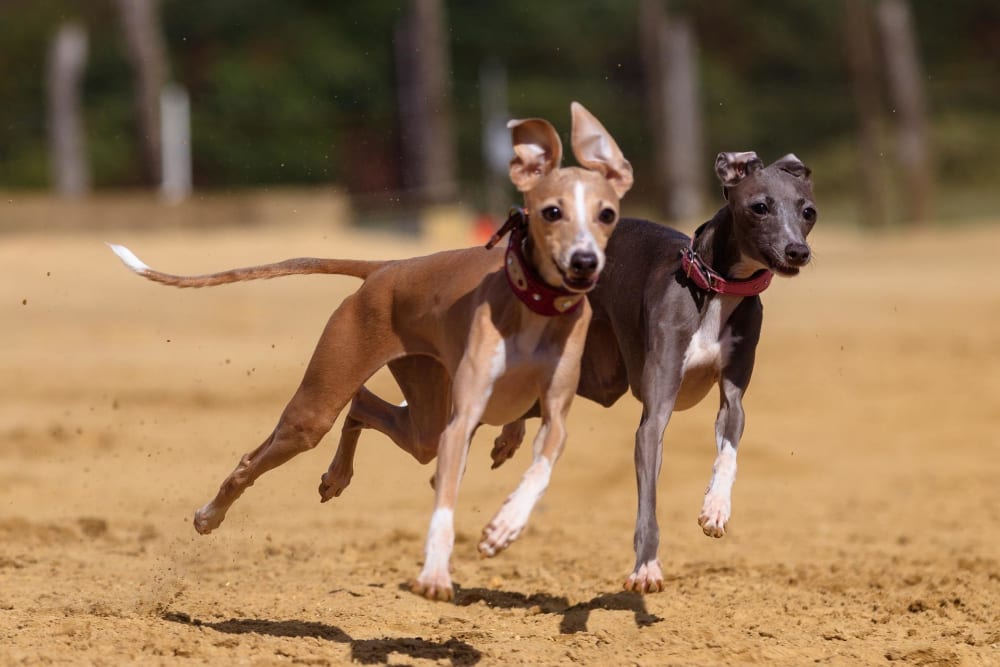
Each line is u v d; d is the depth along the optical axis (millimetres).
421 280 7805
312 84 50844
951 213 49812
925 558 10633
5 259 26594
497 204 46281
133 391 17219
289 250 28000
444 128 36406
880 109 55781
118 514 11844
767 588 9500
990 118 57344
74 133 39156
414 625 8383
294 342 20812
